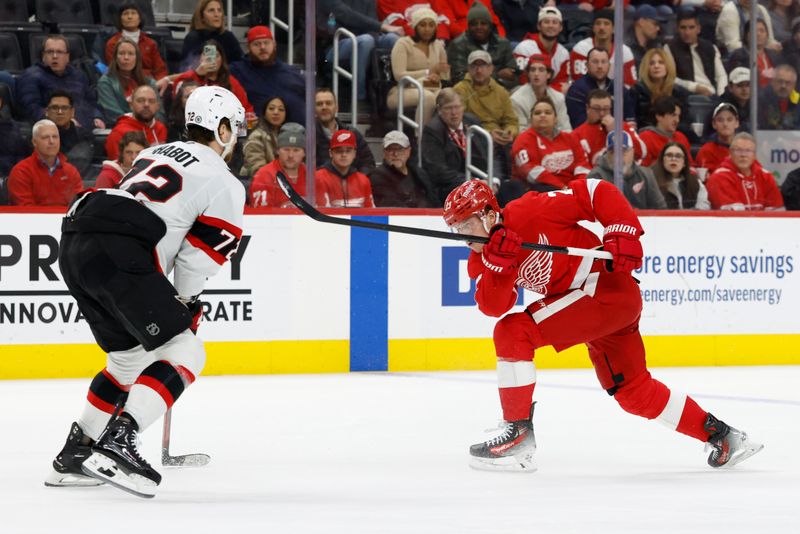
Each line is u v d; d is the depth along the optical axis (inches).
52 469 574.9
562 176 1210.0
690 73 1238.3
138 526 426.0
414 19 1199.6
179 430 729.0
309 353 1082.1
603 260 563.5
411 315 1108.5
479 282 568.7
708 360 1176.8
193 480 546.0
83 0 1191.6
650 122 1230.3
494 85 1208.8
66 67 1111.0
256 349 1067.9
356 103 1203.2
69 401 870.4
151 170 510.9
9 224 1005.8
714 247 1175.6
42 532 414.3
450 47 1213.1
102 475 472.4
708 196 1227.9
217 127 529.0
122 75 1125.7
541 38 1223.5
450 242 1117.7
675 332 1164.5
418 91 1184.8
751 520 442.3
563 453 639.1
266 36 1145.4
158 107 1119.6
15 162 1050.1
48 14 1182.3
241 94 1139.3
